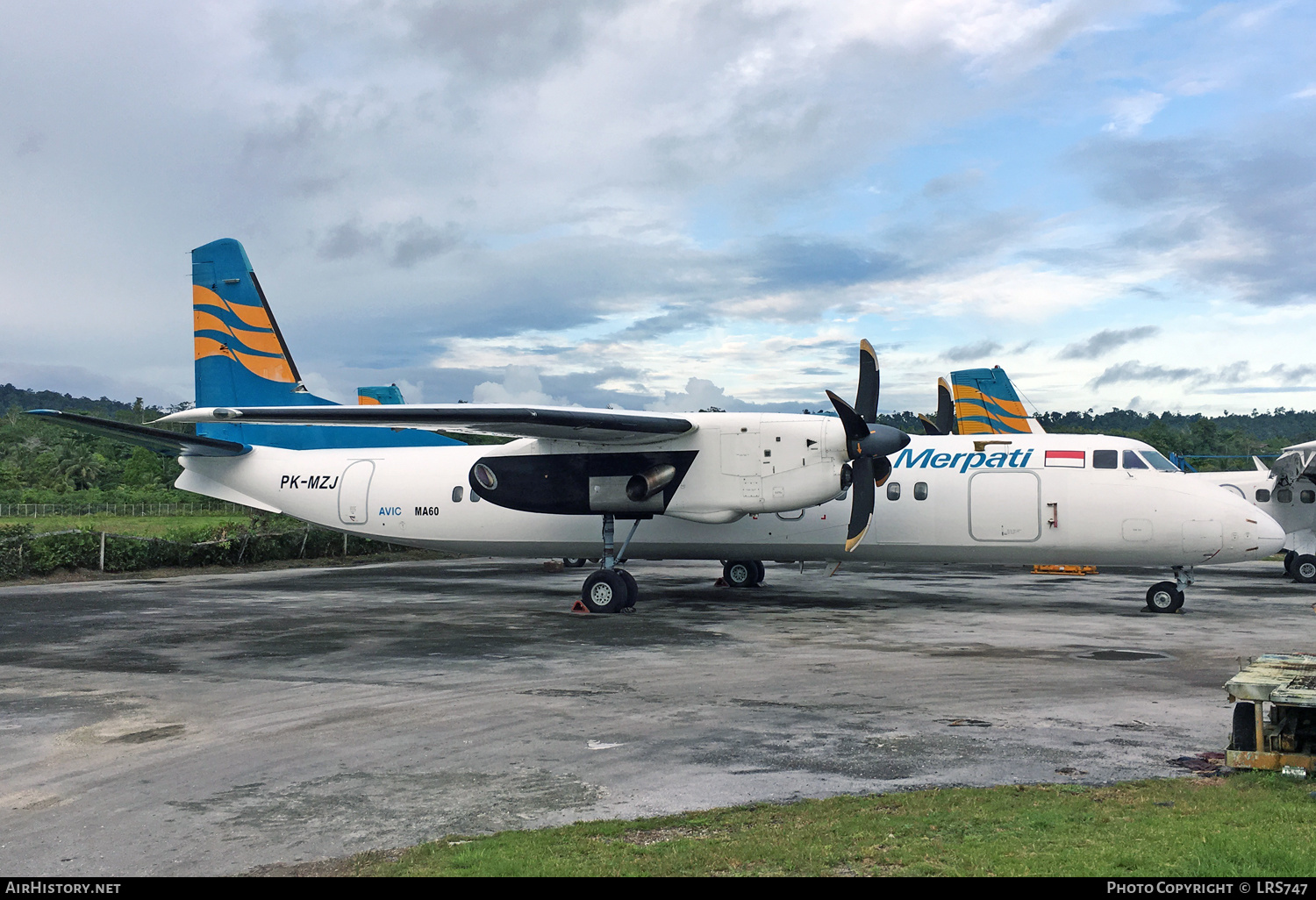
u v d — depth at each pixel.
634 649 11.31
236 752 6.98
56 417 15.65
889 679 9.47
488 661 10.55
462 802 5.80
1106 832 4.99
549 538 16.67
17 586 19.03
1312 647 11.24
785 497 13.89
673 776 6.27
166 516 54.97
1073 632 12.49
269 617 14.32
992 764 6.48
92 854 4.98
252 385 18.67
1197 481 14.22
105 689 9.22
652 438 14.36
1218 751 6.77
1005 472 14.73
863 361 14.39
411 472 17.58
